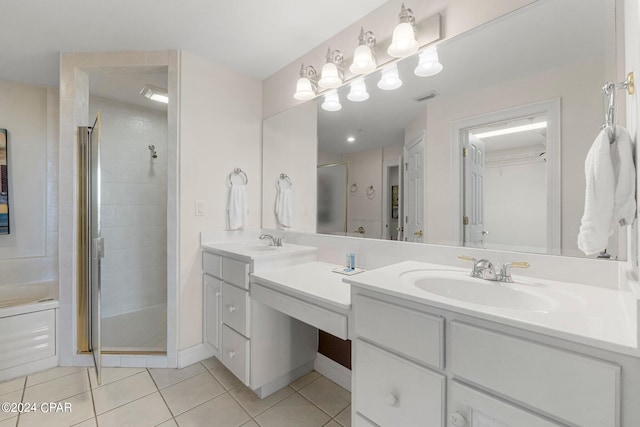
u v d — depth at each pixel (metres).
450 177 1.41
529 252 1.19
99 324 1.77
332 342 1.91
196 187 2.12
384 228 1.69
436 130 1.45
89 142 1.99
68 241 2.01
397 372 0.97
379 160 1.70
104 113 2.87
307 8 1.64
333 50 1.91
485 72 1.29
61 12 1.64
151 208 3.18
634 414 0.61
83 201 2.05
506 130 1.24
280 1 1.58
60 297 2.01
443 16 1.40
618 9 1.00
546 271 1.14
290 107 2.25
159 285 3.24
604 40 1.03
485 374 0.79
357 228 1.82
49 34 1.85
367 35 1.62
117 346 2.25
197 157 2.13
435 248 1.45
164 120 3.27
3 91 2.48
